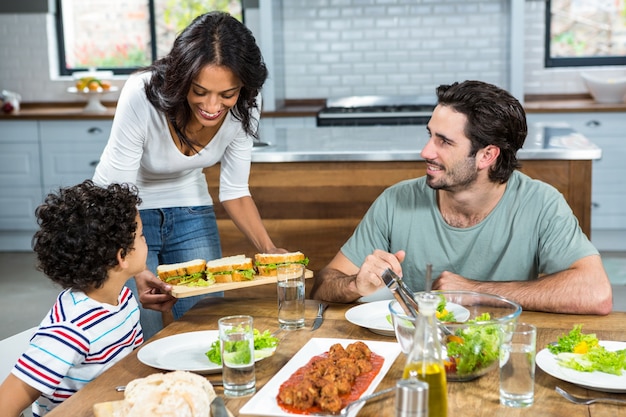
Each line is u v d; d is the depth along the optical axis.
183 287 1.96
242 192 2.54
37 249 1.64
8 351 1.81
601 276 1.93
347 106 5.79
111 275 1.69
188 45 1.93
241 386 1.42
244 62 1.95
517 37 5.61
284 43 6.21
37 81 6.30
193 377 1.29
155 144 2.30
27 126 5.70
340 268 2.25
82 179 5.73
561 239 2.09
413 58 6.14
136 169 2.31
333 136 3.96
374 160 3.37
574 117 5.41
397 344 1.64
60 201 1.64
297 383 1.40
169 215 2.49
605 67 6.04
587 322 1.81
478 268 2.19
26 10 6.19
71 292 1.70
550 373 1.45
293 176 3.46
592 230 5.59
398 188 2.28
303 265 1.93
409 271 2.25
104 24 6.42
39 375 1.57
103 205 1.63
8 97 5.86
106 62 6.48
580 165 3.31
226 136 2.38
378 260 1.88
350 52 6.18
